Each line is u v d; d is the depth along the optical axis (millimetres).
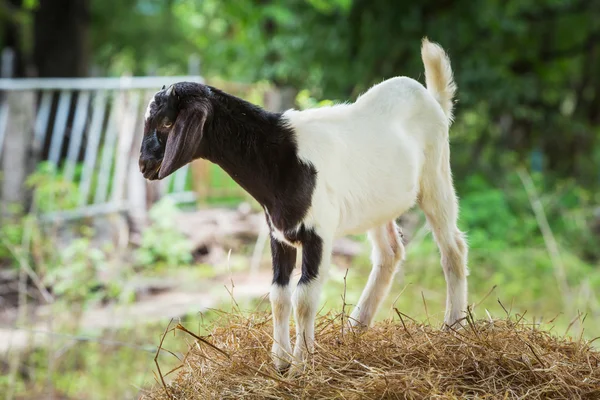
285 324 4383
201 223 10992
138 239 10555
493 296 9945
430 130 5016
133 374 7574
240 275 9844
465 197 13570
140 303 8867
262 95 12914
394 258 5188
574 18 18766
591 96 20906
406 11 15836
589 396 3857
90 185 11312
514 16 17406
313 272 4340
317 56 16203
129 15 23594
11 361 7570
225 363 4199
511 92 16141
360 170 4586
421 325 4520
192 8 18172
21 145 10211
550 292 10086
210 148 4379
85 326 8156
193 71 12289
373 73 16234
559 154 19359
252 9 15672
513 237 12289
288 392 3873
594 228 14070
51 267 8500
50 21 14977
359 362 3996
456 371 3979
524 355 4031
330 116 4617
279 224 4391
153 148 4234
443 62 5355
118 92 11078
